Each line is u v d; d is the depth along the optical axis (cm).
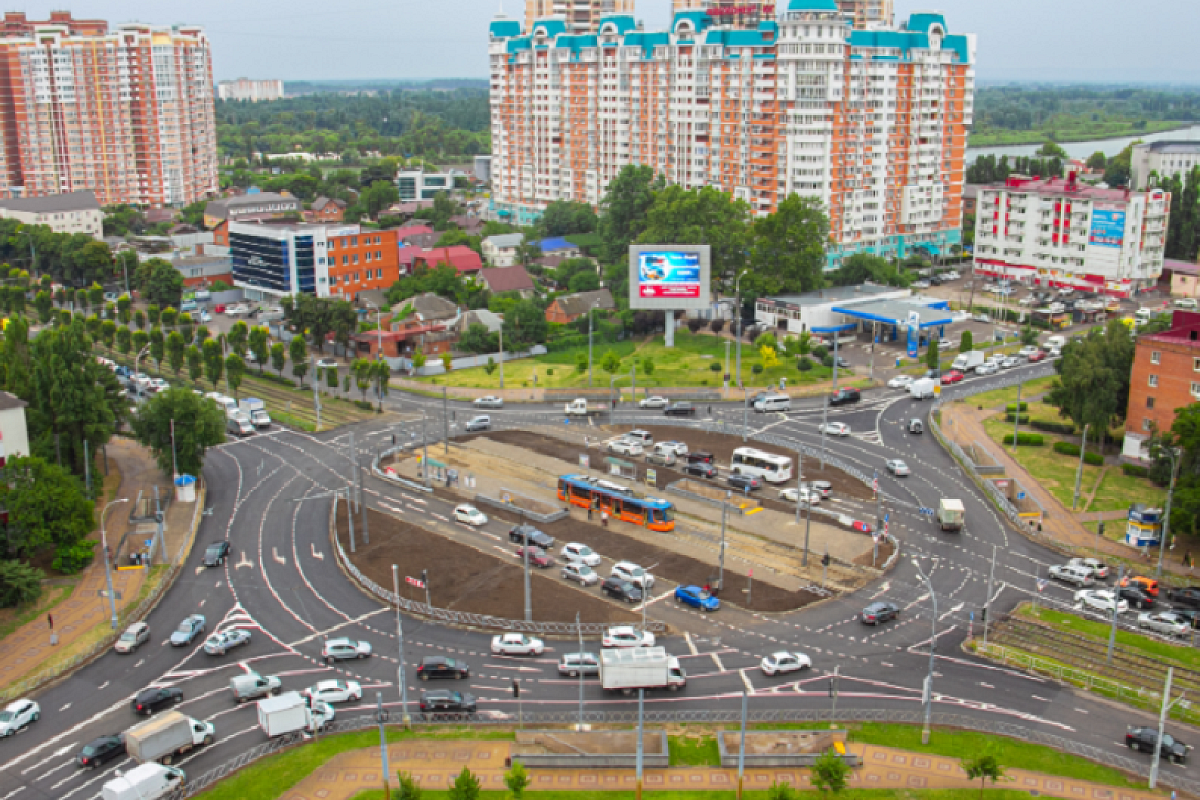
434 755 8419
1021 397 18562
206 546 12900
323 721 8838
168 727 8338
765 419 17612
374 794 7919
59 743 8700
